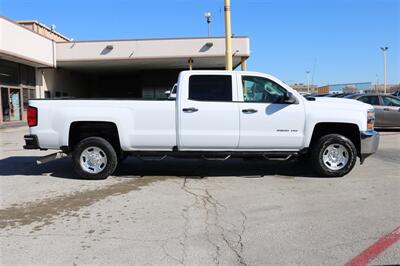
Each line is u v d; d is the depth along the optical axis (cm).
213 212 600
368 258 439
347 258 439
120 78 4331
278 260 436
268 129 810
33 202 662
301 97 823
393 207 621
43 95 3116
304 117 812
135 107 811
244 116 805
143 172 901
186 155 823
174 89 1009
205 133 805
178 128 806
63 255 452
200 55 2970
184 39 2969
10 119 2600
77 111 815
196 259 439
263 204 640
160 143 815
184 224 548
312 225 541
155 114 809
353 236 501
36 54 2705
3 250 468
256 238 496
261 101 815
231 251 459
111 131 843
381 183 781
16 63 2686
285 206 629
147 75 3753
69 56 3011
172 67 3566
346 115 814
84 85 4066
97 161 829
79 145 824
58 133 819
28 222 564
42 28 3491
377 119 1792
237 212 600
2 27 2256
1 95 2486
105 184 788
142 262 433
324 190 728
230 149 820
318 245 474
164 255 449
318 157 827
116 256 448
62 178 845
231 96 811
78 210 616
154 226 541
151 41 2977
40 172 909
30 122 827
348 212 596
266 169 924
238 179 826
